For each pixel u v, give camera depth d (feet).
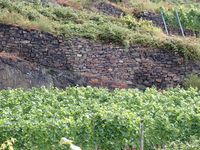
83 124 99.25
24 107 114.62
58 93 126.62
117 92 130.72
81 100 122.31
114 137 100.94
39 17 168.86
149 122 104.78
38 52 154.51
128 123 101.45
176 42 165.17
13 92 125.18
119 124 100.99
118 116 101.55
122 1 212.84
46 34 155.74
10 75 143.43
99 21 180.55
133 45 161.89
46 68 152.05
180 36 204.03
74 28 162.30
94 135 100.42
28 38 154.61
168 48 163.63
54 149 97.09
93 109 110.63
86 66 157.28
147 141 104.47
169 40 165.68
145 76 161.58
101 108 109.29
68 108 114.32
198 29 213.05
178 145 96.63
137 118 102.89
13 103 117.70
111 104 116.06
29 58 153.58
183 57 164.04
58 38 156.35
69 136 97.86
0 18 155.02
